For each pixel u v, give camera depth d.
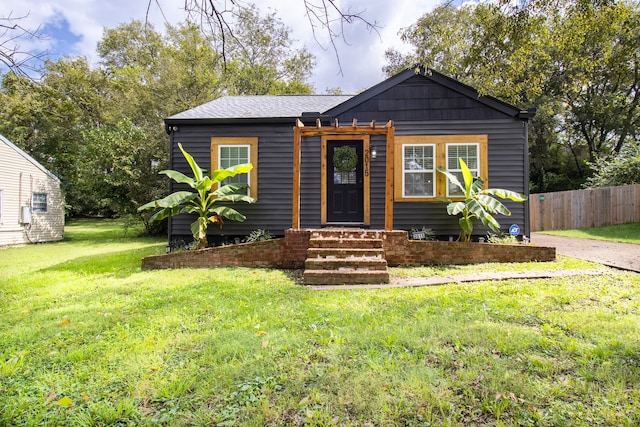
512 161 8.62
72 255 10.15
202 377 2.57
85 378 2.61
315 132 8.00
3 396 2.39
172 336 3.36
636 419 2.01
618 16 5.21
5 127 20.83
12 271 7.45
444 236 8.77
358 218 9.02
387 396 2.28
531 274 5.65
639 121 19.98
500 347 2.91
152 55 23.58
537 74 6.53
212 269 6.95
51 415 2.17
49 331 3.55
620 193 12.73
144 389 2.43
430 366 2.65
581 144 23.61
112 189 15.28
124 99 18.44
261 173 9.21
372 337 3.18
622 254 7.42
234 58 20.02
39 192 14.50
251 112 9.59
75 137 22.92
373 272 5.68
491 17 5.57
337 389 2.37
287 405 2.22
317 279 5.72
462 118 8.74
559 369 2.56
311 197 9.05
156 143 15.39
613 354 2.76
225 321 3.76
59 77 20.78
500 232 8.61
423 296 4.62
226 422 2.07
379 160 8.95
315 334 3.32
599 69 12.00
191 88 18.45
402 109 8.88
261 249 7.27
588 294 4.43
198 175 8.30
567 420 2.02
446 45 7.08
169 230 9.34
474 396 2.26
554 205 14.33
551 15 5.39
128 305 4.48
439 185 8.74
